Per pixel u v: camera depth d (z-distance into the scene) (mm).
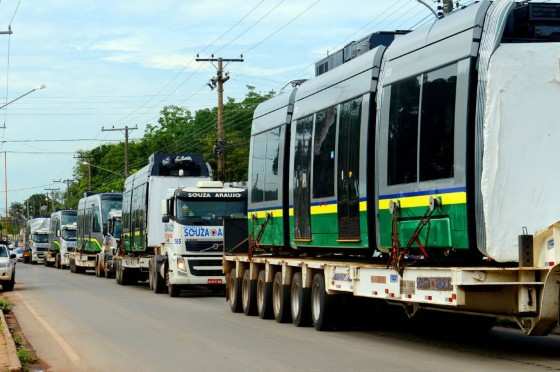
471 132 18047
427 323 25812
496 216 17578
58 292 49469
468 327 24484
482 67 17891
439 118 19094
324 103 25922
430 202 19266
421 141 19766
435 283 18562
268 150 31250
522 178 17672
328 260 26156
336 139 24688
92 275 77000
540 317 17031
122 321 30516
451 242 18531
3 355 20781
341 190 24188
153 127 127125
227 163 97062
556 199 17734
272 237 30391
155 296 45438
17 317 33156
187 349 22297
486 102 17703
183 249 43781
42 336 26297
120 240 60000
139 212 52719
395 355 20266
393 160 21047
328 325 25844
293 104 29625
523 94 17734
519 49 17734
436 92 19281
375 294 21656
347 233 23734
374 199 22469
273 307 30172
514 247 17578
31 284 59375
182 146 116062
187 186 50000
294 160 28297
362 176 22719
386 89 21625
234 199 44594
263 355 20781
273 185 30406
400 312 25828
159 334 26016
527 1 18094
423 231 19562
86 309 36281
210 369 18734
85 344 23938
